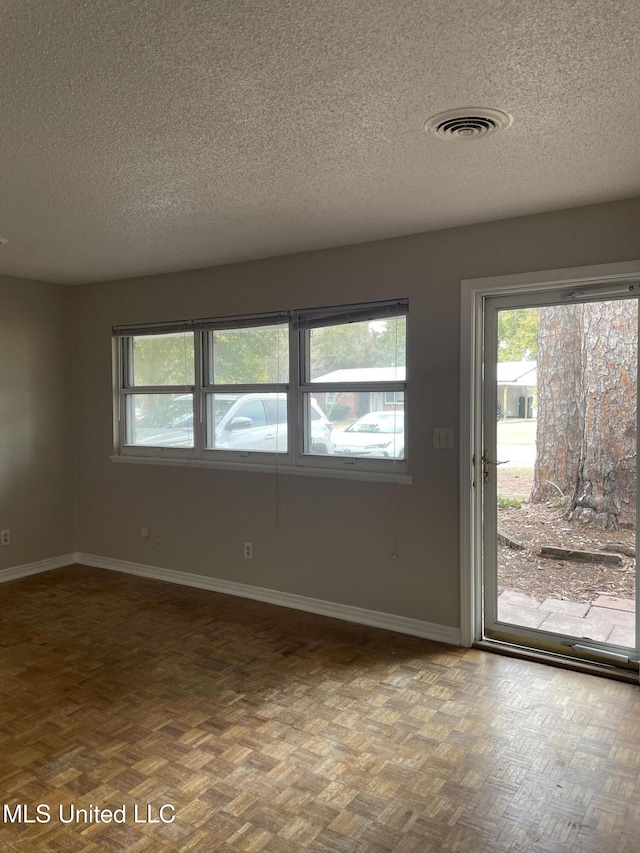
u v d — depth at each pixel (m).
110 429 4.91
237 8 1.44
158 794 2.13
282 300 4.00
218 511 4.37
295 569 4.03
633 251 2.88
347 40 1.58
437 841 1.90
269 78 1.77
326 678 3.01
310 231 3.41
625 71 1.75
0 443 4.61
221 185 2.65
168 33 1.54
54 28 1.51
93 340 4.96
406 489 3.57
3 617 3.87
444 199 2.87
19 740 2.47
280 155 2.33
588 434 3.13
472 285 3.29
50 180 2.57
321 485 3.89
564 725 2.56
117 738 2.48
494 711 2.68
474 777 2.22
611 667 3.05
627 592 3.06
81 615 3.91
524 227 3.14
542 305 3.22
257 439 4.23
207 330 4.36
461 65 1.71
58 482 5.04
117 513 4.92
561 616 3.24
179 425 4.61
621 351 3.03
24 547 4.80
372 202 2.90
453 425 3.40
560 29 1.54
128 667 3.14
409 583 3.58
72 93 1.84
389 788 2.16
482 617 3.44
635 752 2.37
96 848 1.88
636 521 3.01
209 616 3.88
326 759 2.33
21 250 3.81
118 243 3.64
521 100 1.91
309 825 1.97
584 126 2.10
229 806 2.06
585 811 2.04
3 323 4.62
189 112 1.97
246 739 2.47
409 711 2.69
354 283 3.70
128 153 2.30
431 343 3.45
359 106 1.94
